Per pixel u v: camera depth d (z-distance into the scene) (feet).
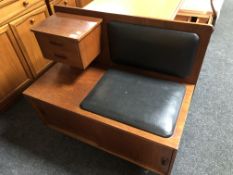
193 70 4.05
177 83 4.17
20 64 5.83
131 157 4.28
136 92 3.93
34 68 6.35
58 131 5.28
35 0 5.61
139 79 4.24
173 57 3.85
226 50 7.41
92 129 4.22
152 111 3.57
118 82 4.18
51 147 4.94
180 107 3.74
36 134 5.26
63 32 3.81
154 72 4.37
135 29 3.93
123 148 4.17
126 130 3.46
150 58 4.09
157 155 3.69
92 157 4.68
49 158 4.72
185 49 3.67
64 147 4.92
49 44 4.10
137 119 3.50
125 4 4.84
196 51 3.76
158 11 4.43
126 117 3.56
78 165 4.55
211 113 5.36
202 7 5.95
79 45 3.73
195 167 4.34
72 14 4.42
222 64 6.83
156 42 3.83
